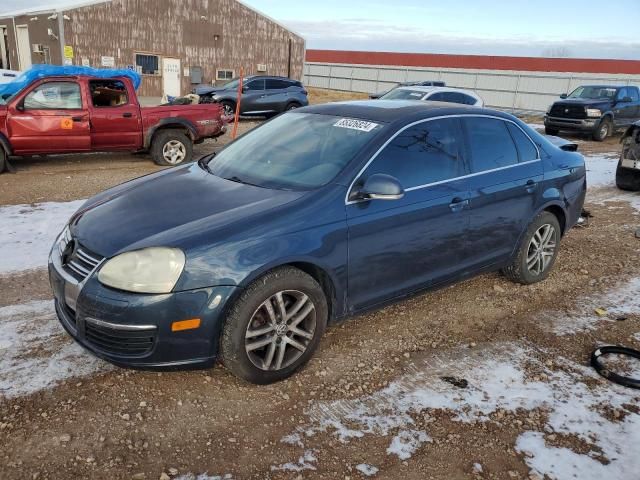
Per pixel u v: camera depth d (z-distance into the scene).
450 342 4.03
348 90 38.12
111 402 3.15
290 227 3.24
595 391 3.47
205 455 2.79
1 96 10.47
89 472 2.64
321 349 3.84
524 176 4.68
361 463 2.79
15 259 5.25
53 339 3.79
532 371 3.68
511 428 3.09
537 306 4.71
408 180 3.85
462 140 4.30
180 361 3.05
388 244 3.70
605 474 2.77
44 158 11.08
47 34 24.44
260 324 3.23
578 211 5.46
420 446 2.92
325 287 3.55
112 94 10.26
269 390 3.34
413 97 15.05
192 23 27.05
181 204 3.47
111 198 3.80
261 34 29.69
